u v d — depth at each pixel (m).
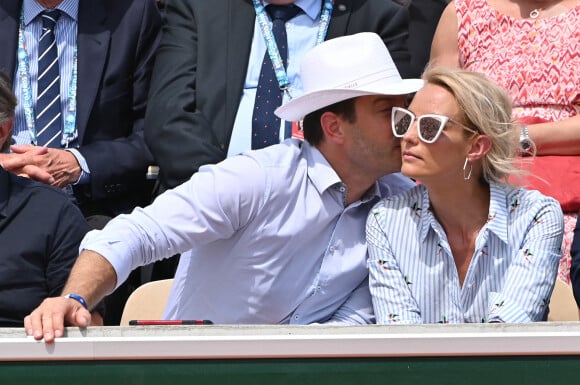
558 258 12.20
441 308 12.25
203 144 16.42
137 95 18.34
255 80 16.91
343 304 13.12
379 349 8.77
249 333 8.95
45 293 14.06
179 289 13.16
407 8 18.45
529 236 12.12
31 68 17.89
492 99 11.99
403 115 12.09
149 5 18.53
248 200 12.27
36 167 16.36
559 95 16.64
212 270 12.75
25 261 13.91
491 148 12.09
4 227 13.98
